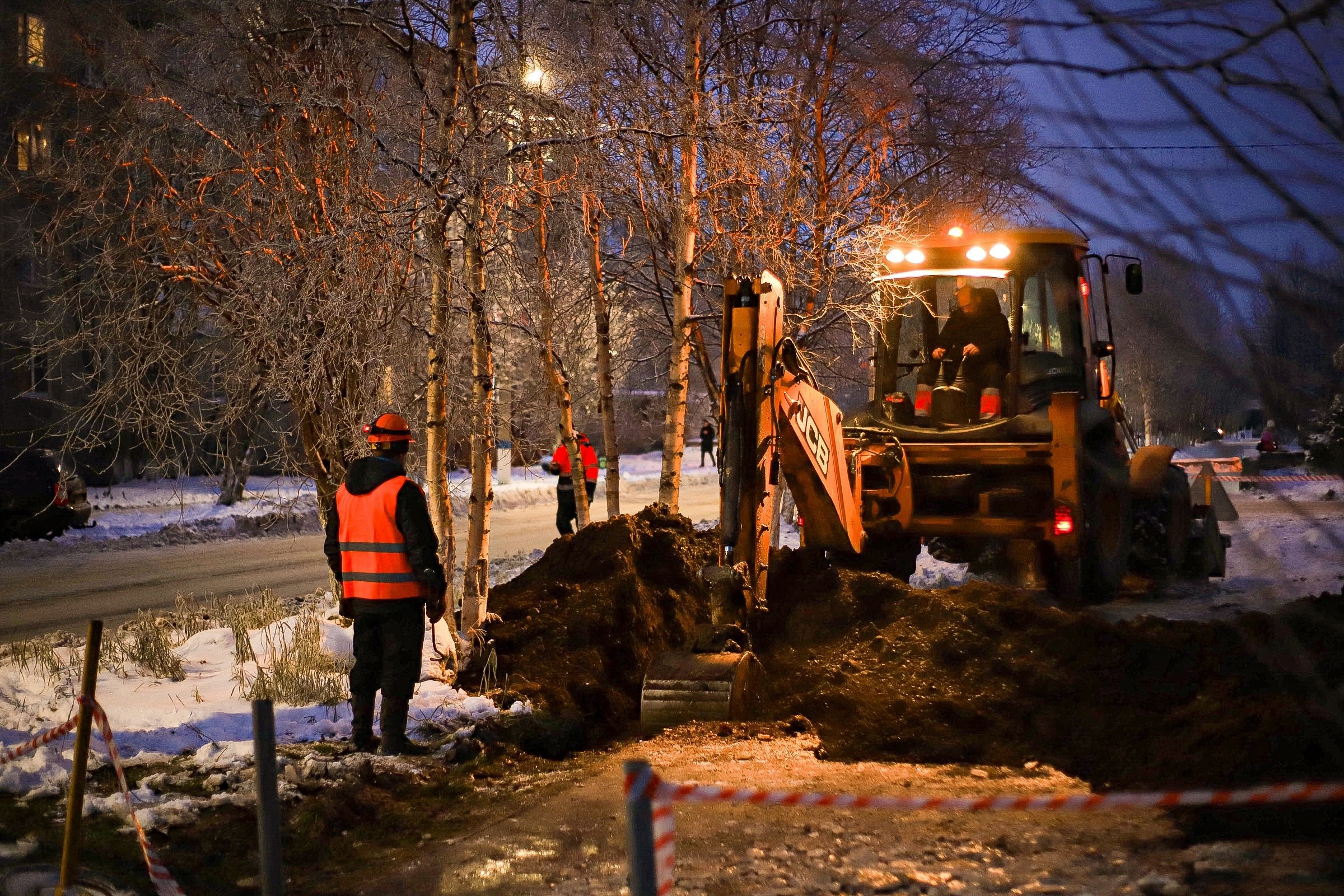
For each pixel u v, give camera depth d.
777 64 10.04
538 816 4.93
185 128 8.77
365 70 8.72
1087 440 10.27
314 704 6.91
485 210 8.20
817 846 4.38
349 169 8.05
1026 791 5.11
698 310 13.03
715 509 25.08
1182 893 3.44
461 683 7.30
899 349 10.55
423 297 8.52
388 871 4.35
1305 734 4.62
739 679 6.63
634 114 9.38
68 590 13.42
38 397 19.38
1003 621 7.33
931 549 11.95
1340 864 3.50
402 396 9.05
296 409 8.44
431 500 7.82
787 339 7.27
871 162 10.62
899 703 6.57
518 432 14.61
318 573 14.92
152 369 8.67
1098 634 6.94
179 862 4.42
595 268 11.80
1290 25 1.18
